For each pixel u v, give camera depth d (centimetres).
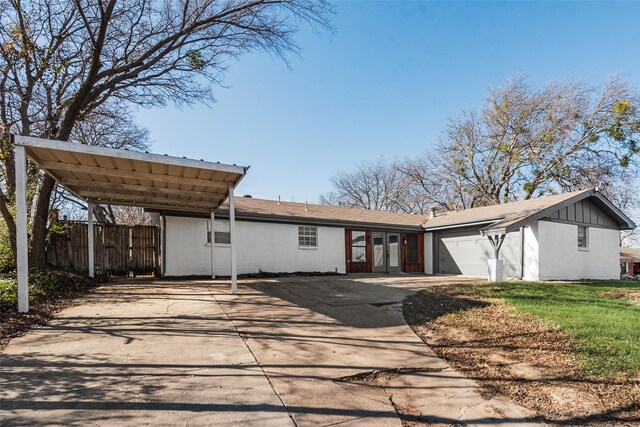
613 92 2169
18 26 877
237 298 723
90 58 1057
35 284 665
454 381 371
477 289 875
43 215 824
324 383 345
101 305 625
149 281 990
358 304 698
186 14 1048
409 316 625
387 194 3788
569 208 1320
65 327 479
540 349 450
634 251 2777
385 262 1576
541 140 2362
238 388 319
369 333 519
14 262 837
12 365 343
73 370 338
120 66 1002
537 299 725
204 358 386
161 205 1065
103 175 750
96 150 568
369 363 404
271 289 863
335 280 1114
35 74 1047
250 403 293
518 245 1262
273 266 1305
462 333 530
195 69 1177
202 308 618
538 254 1192
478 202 2839
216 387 318
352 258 1495
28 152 586
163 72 1164
